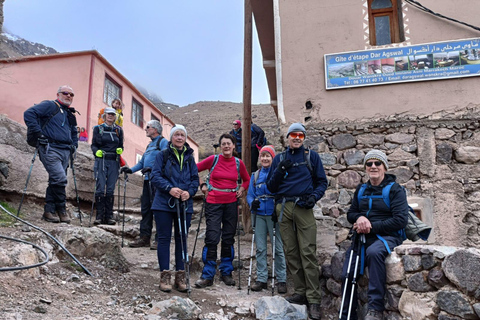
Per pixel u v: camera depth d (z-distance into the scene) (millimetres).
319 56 6047
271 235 4746
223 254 4832
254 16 7934
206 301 4117
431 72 5711
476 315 2936
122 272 4508
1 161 6367
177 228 4418
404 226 3615
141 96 18531
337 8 6121
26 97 13984
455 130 5551
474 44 5684
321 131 5832
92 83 14312
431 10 5836
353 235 3816
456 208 5328
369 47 5930
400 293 3406
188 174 4395
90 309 3264
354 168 5633
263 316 3775
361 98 5848
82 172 7859
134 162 17906
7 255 3521
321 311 4316
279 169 4242
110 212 6684
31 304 3051
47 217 5344
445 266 3125
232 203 4848
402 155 5582
